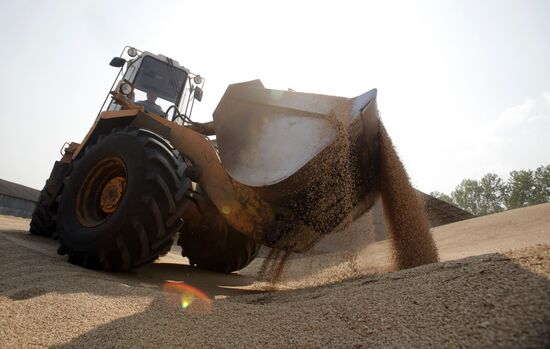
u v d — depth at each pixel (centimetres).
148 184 275
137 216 267
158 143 288
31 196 2662
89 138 394
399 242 261
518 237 579
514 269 132
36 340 124
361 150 252
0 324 134
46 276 212
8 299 166
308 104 263
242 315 153
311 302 161
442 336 98
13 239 418
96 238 274
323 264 277
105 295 180
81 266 287
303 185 234
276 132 264
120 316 152
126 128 320
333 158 233
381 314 125
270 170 246
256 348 115
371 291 157
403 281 161
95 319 147
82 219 309
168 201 269
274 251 309
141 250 268
